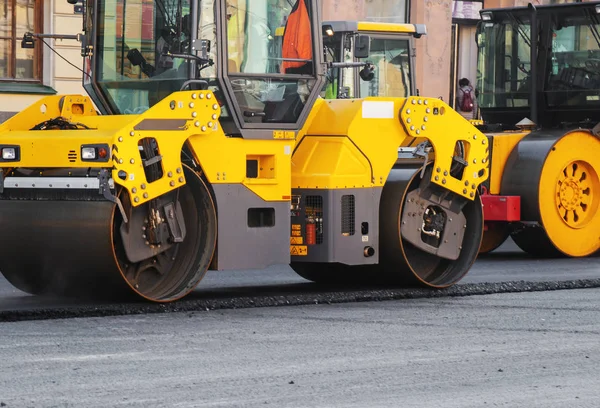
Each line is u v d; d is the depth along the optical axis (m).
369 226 15.15
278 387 9.59
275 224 14.51
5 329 12.13
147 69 14.69
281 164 14.59
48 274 13.72
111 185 13.08
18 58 26.53
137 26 14.74
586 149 20.73
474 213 16.06
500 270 18.47
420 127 15.44
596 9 21.91
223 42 14.25
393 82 25.44
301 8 14.95
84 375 9.96
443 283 15.64
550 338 11.93
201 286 16.12
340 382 9.79
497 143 20.50
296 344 11.46
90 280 13.48
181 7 14.30
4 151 13.63
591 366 10.55
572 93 22.34
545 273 18.02
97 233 13.13
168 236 13.79
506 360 10.78
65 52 26.92
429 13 35.78
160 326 12.42
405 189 15.27
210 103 13.79
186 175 13.88
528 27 22.80
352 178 14.95
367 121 15.12
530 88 22.67
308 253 14.88
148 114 13.27
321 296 14.59
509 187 20.36
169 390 9.45
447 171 15.70
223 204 14.08
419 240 15.59
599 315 13.45
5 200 13.79
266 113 14.54
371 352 11.09
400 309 13.88
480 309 13.90
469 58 38.19
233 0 14.40
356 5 33.22
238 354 10.93
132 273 13.74
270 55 14.65
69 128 14.24
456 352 11.13
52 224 13.38
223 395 9.30
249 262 14.30
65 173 13.38
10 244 13.70
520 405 9.09
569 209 20.62
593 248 20.89
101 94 15.13
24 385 9.58
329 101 15.36
